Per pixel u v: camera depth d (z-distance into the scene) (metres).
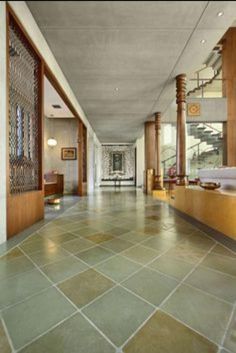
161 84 4.55
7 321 1.08
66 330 1.02
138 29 2.80
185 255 1.96
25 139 2.91
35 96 3.17
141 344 0.94
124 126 8.77
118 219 3.46
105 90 4.89
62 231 2.72
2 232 2.23
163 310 1.17
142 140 12.29
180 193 3.86
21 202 2.66
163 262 1.81
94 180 10.79
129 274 1.59
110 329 1.03
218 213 2.56
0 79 2.11
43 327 1.04
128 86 4.66
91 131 9.04
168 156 12.53
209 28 2.80
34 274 1.58
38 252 2.01
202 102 7.19
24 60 2.79
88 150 8.20
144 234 2.61
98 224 3.11
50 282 1.47
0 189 2.17
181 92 4.08
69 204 5.21
